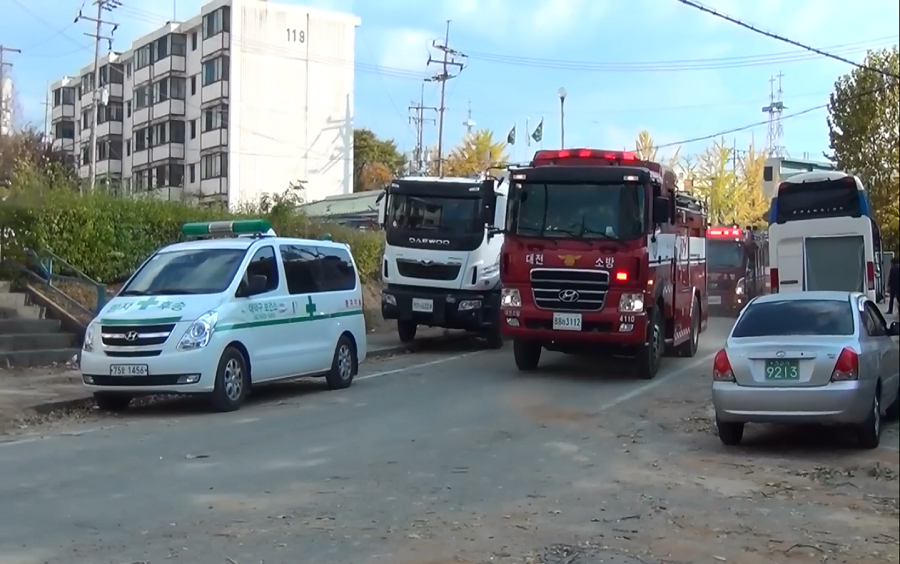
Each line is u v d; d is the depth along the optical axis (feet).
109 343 40.75
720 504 25.90
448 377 54.65
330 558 20.74
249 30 201.46
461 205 68.95
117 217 66.69
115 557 20.79
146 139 223.71
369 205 154.51
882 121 104.06
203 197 86.89
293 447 33.60
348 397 46.78
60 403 41.98
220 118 200.75
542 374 55.57
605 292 50.55
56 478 28.60
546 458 31.89
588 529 23.29
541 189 51.90
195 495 26.48
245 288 43.96
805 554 21.49
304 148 208.95
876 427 33.58
